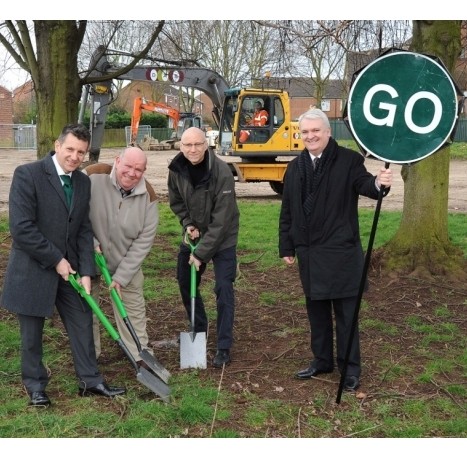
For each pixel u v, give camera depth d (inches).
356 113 167.0
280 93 679.7
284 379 193.8
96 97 633.0
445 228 310.0
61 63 311.3
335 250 180.5
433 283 292.5
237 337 232.5
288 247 190.7
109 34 359.9
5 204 592.7
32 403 171.3
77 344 177.5
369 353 215.9
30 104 1847.9
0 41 320.2
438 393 184.2
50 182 166.4
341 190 179.2
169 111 1083.9
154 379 175.6
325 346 194.4
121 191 189.6
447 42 290.4
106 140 1779.0
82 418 163.6
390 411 172.1
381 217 506.6
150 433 157.3
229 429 161.0
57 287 171.3
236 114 678.5
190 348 201.3
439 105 165.0
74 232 171.5
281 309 265.1
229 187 199.3
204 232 209.2
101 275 204.7
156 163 1152.2
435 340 229.1
